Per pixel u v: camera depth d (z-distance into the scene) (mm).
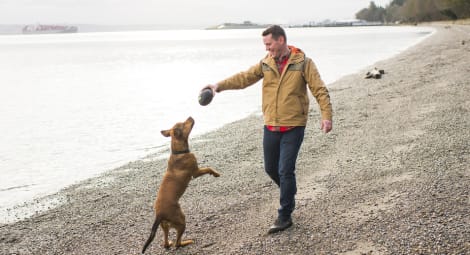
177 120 12836
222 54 47438
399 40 53906
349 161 6645
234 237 4438
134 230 4930
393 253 3717
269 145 4332
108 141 10617
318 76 4129
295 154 4195
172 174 4223
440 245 3721
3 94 20188
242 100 15570
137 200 5992
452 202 4523
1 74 31453
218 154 8008
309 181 5926
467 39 36094
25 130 12289
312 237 4207
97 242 4707
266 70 4246
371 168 6129
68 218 5570
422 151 6578
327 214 4703
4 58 53562
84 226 5211
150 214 5391
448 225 4035
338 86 15898
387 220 4324
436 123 8305
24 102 17609
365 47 44938
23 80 26750
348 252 3854
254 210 5102
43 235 5059
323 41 65875
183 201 5625
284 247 4090
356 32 116812
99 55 56125
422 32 73938
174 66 33719
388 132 8195
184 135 4297
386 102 11445
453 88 12094
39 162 9008
